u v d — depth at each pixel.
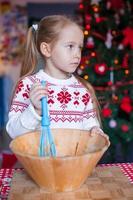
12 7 4.56
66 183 0.70
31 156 0.66
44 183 0.71
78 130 0.85
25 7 4.58
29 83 1.08
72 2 4.60
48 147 0.80
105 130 2.26
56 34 1.02
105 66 2.24
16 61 4.55
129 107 2.27
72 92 1.13
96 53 2.26
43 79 1.11
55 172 0.67
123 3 2.31
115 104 2.29
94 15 2.25
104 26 2.27
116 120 2.32
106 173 0.84
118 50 2.27
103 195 0.71
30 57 1.13
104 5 2.28
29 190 0.74
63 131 0.85
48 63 1.11
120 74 2.29
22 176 0.83
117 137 2.33
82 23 2.31
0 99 4.10
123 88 2.30
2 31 4.56
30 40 1.13
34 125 0.90
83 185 0.76
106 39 2.27
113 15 2.28
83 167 0.69
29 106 0.90
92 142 0.83
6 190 0.77
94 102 1.19
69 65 1.03
